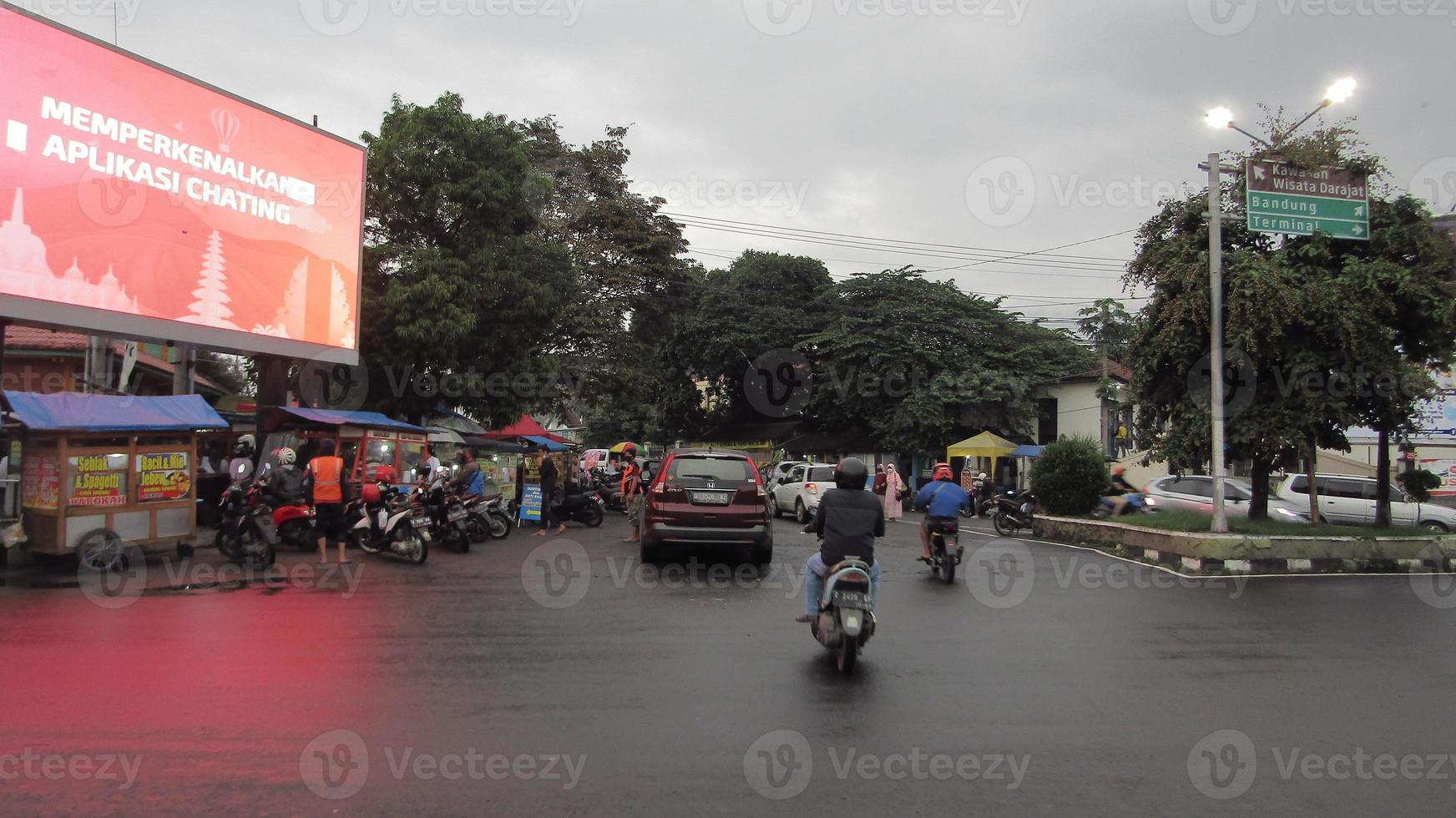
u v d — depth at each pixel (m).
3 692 5.70
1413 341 13.91
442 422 23.55
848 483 6.96
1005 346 34.72
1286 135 14.38
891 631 8.01
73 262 12.02
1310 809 4.16
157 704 5.45
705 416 46.00
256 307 14.78
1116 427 32.06
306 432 15.58
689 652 7.00
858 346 34.38
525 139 30.19
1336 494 19.19
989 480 26.12
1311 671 6.67
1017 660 6.91
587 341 29.62
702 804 4.08
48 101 11.77
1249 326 13.14
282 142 15.33
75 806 3.96
